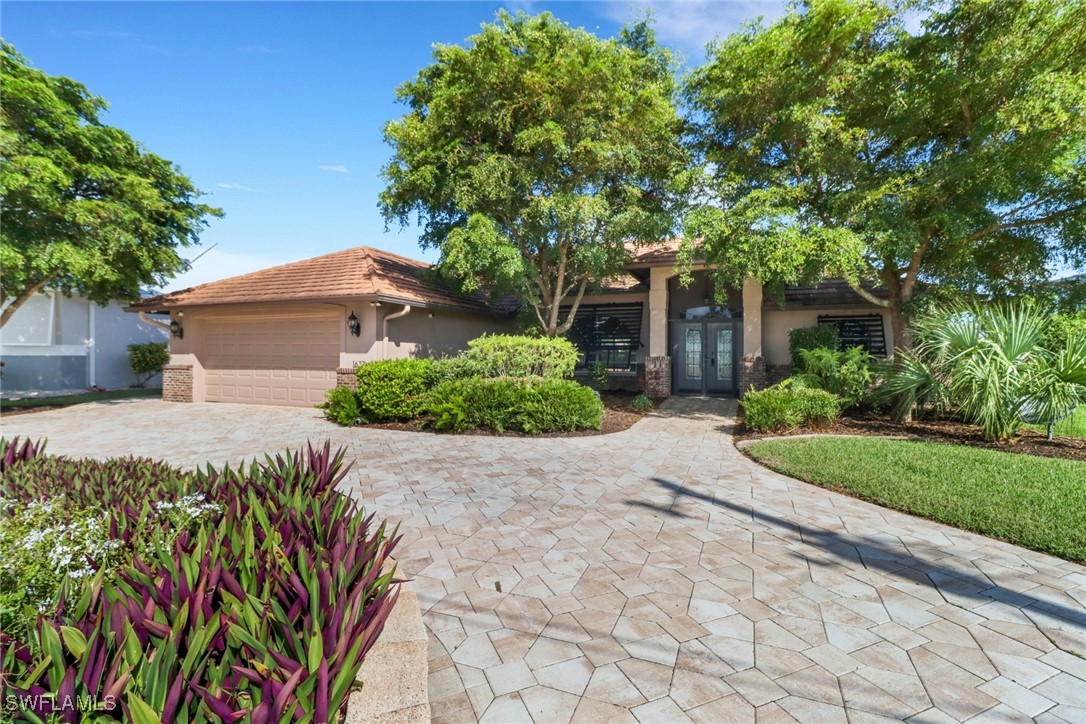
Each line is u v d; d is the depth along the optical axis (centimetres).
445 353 1592
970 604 346
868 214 952
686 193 1152
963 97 901
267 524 273
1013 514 485
